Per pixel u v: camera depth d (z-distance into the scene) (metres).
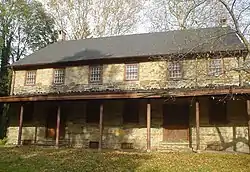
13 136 23.42
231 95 16.22
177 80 20.36
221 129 18.95
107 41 25.86
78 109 22.30
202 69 18.92
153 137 20.20
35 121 23.08
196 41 19.12
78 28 38.22
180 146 19.34
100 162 13.86
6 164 13.68
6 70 33.19
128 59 21.72
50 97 19.84
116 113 21.25
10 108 24.02
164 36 24.17
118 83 21.59
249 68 14.37
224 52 18.70
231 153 16.38
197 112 17.27
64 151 17.44
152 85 20.80
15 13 36.28
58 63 23.20
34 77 24.05
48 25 38.94
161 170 12.27
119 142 20.73
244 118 18.67
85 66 22.75
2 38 33.75
